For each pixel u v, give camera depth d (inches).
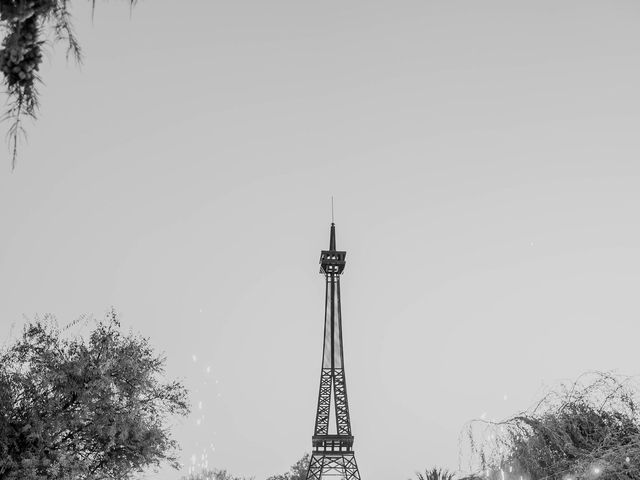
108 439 729.0
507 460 430.0
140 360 777.6
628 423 411.5
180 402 792.9
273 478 3016.7
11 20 202.2
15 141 205.8
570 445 402.6
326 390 3565.5
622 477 368.5
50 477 657.0
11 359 740.7
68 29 215.2
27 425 663.8
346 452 3248.0
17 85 208.2
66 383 711.7
